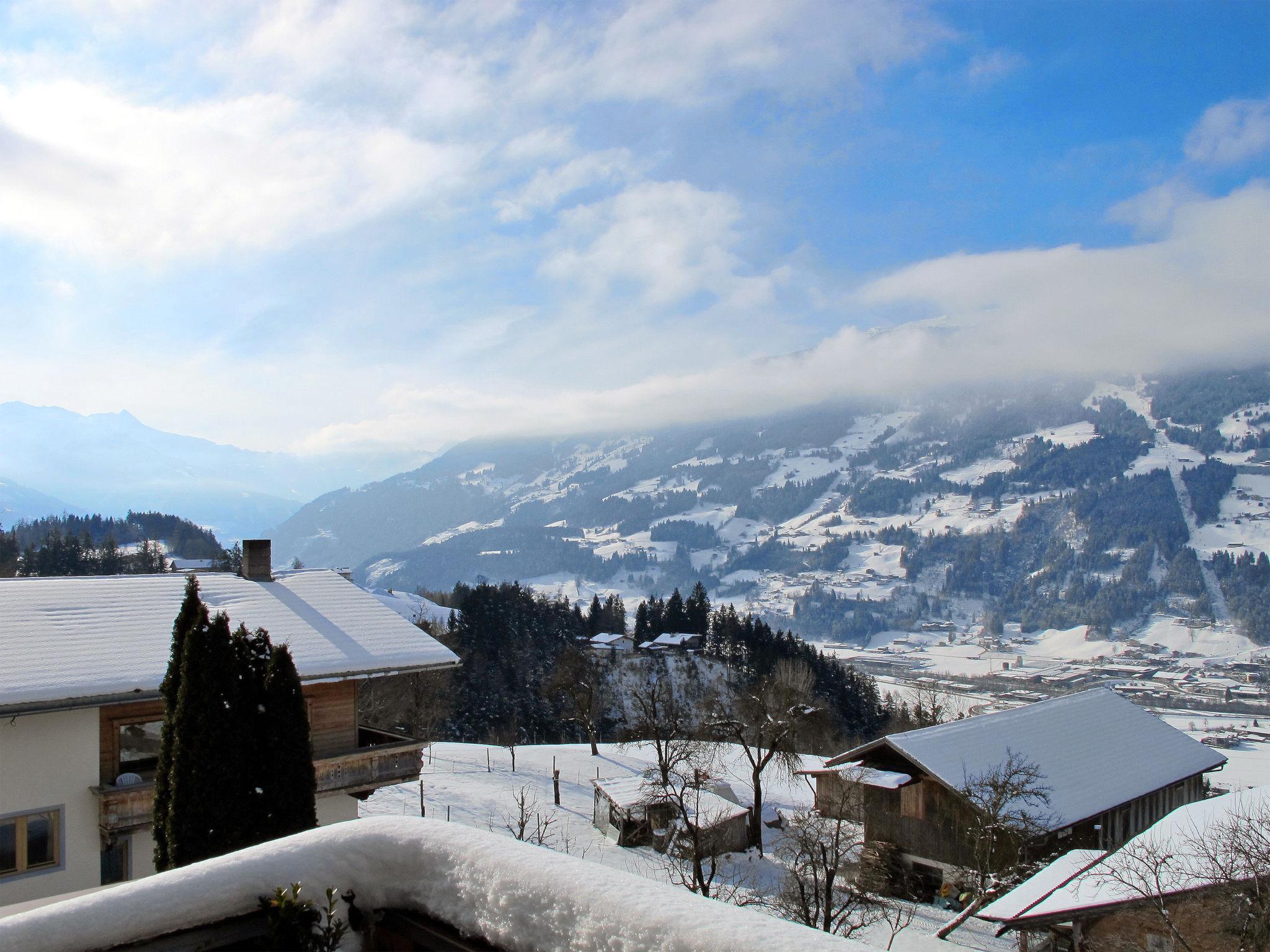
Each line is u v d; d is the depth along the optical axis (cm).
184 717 1123
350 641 1922
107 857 1577
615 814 3438
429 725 5556
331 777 1759
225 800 1103
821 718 4319
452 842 313
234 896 306
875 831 3366
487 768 4638
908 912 2728
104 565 11450
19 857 1467
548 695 7944
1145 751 4050
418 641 1984
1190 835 1728
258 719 1148
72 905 289
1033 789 3219
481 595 9531
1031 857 2980
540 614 11000
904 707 9088
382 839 328
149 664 1622
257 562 2220
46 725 1506
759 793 3816
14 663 1538
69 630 1703
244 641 1172
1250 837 1532
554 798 3997
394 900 318
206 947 302
